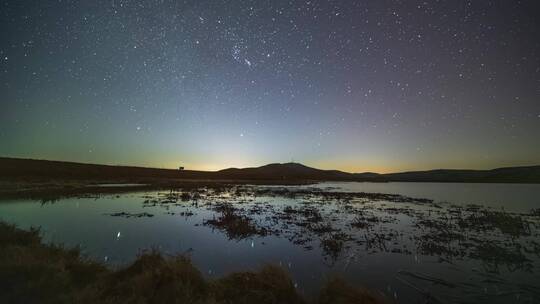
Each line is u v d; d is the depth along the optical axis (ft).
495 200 109.19
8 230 31.32
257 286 22.27
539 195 134.62
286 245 40.06
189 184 174.50
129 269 23.53
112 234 43.57
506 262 33.68
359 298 21.39
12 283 17.83
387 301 22.74
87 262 25.00
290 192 141.08
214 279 24.44
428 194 141.90
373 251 37.68
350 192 149.38
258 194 124.98
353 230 50.75
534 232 50.44
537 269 31.35
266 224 55.06
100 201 81.56
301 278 28.35
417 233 48.75
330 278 24.71
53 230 44.75
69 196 89.66
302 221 58.90
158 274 21.33
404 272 30.17
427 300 24.02
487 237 46.50
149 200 87.45
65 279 19.51
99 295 18.42
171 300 18.95
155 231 46.52
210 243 40.34
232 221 54.13
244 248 38.24
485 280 28.25
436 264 32.83
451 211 76.95
